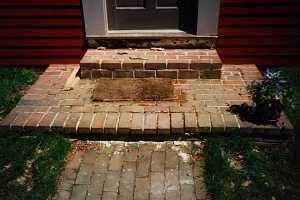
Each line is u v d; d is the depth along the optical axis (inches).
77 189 164.4
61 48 248.8
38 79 231.6
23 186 162.6
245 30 239.6
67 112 195.0
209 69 222.2
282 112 192.9
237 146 179.0
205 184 165.0
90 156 181.9
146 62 220.4
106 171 173.6
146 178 169.6
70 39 245.4
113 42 241.0
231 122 184.4
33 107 200.1
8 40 248.8
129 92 210.5
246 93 211.0
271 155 176.9
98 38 239.0
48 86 222.5
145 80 222.1
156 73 223.5
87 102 204.2
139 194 161.9
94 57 229.0
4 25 244.5
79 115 192.2
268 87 178.7
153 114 191.9
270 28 239.5
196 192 161.8
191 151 183.0
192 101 203.3
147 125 184.2
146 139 188.9
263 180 163.0
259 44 243.9
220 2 231.3
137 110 195.5
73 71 241.6
